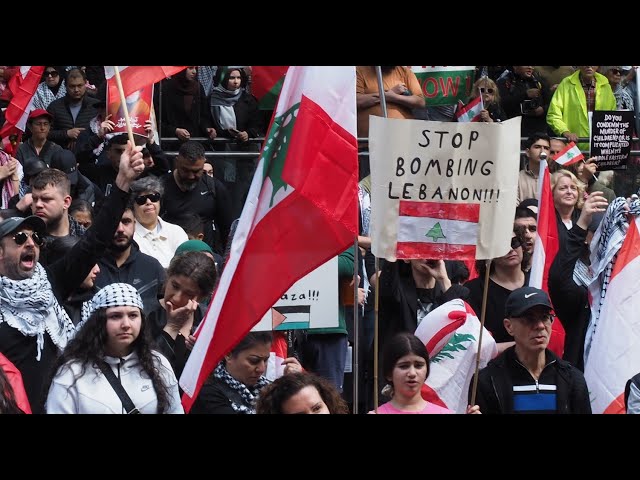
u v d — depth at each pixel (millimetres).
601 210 9008
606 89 13555
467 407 7652
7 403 6461
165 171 11398
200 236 10375
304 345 8852
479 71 13484
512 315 7324
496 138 6688
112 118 10383
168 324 7574
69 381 6441
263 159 6387
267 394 6141
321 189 6297
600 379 8070
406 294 8594
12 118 10719
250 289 6344
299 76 6344
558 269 8969
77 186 10867
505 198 6758
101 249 7578
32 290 7305
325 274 7953
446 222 6699
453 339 7684
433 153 6648
